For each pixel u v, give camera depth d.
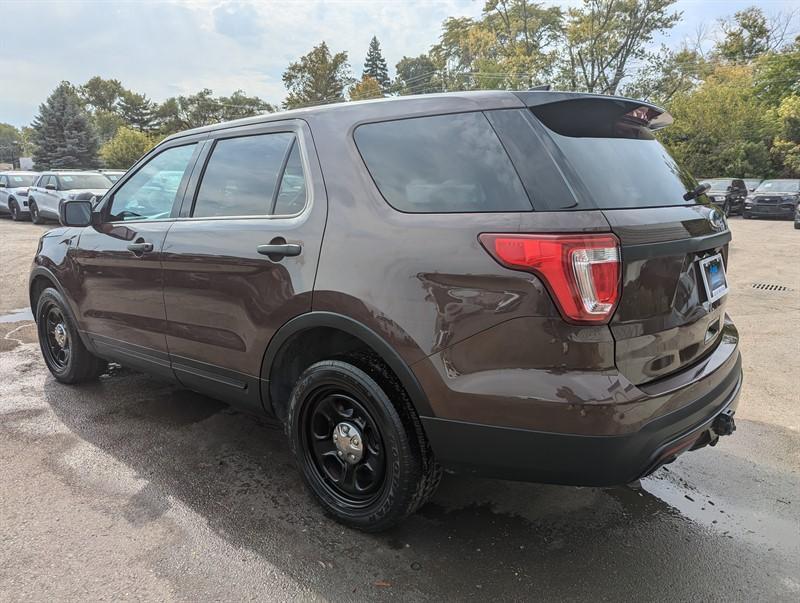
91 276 3.79
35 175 20.78
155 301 3.32
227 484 2.98
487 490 2.97
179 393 4.25
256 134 2.99
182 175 3.33
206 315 3.03
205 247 2.97
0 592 2.16
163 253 3.21
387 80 95.75
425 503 2.57
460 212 2.18
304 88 59.88
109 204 3.82
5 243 12.77
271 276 2.66
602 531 2.62
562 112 2.26
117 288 3.59
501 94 2.27
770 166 33.69
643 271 2.02
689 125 34.81
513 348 2.01
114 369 4.78
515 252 1.98
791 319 6.49
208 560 2.38
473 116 2.28
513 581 2.28
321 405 2.68
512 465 2.10
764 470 3.20
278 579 2.27
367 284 2.31
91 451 3.32
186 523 2.63
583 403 1.92
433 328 2.15
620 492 2.97
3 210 20.06
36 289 4.51
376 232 2.34
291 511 2.75
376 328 2.29
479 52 50.41
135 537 2.52
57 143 48.25
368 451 2.55
